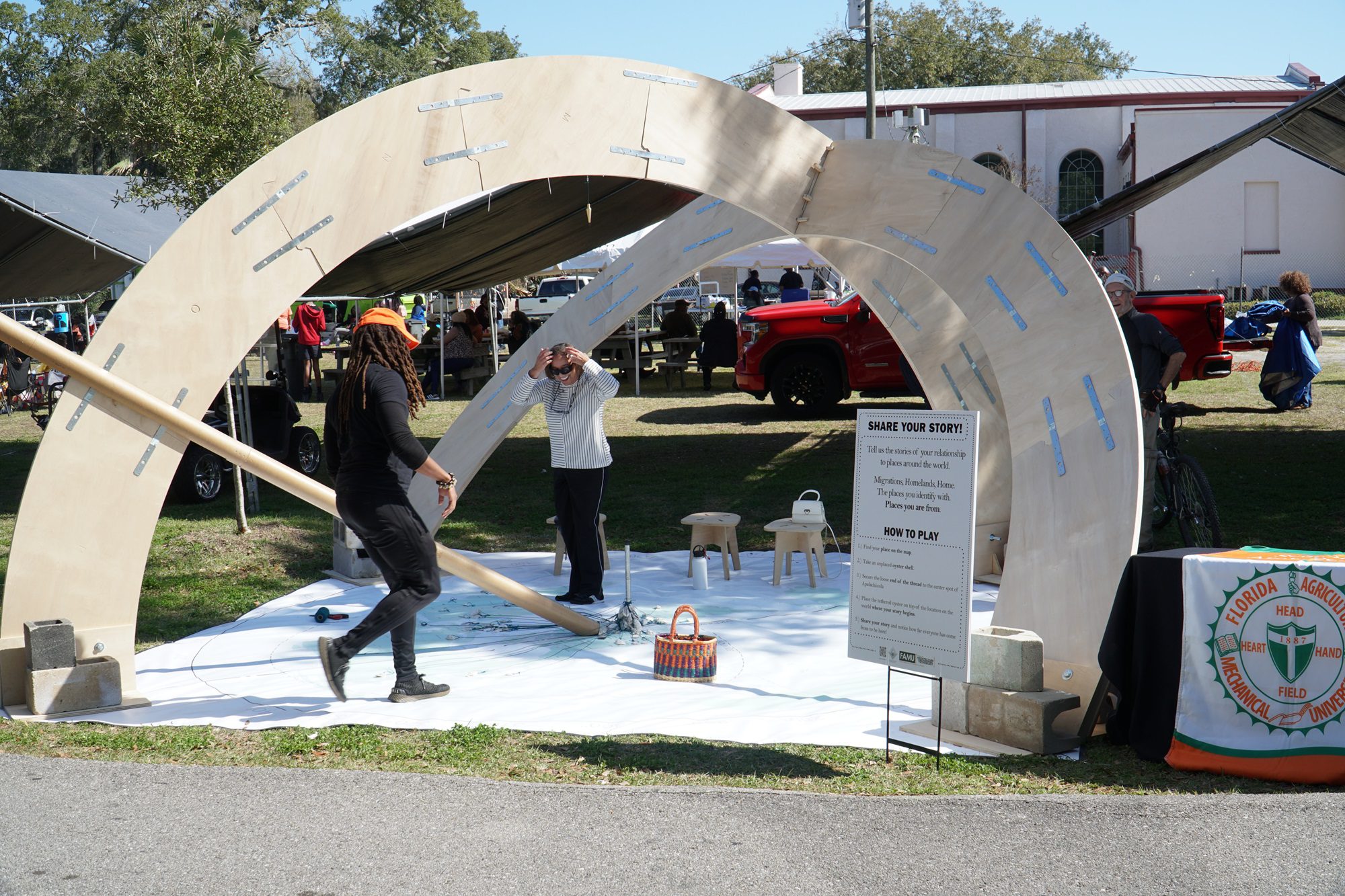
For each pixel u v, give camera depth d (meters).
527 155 5.19
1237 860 3.14
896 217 5.39
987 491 7.62
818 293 21.09
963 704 4.53
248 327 4.95
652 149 5.37
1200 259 32.56
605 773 4.04
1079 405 4.72
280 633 6.40
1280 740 3.93
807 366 16.05
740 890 3.02
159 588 7.58
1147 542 7.33
